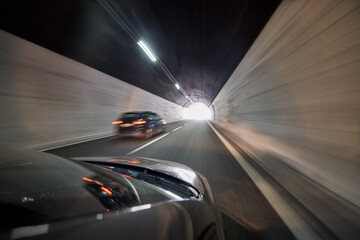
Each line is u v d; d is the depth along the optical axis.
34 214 0.61
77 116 8.11
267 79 5.76
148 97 19.72
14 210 0.59
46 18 5.55
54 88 6.82
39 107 6.09
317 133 2.97
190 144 6.88
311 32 3.34
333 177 2.45
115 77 12.27
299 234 1.56
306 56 3.49
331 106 2.68
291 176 3.14
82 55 8.26
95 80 9.82
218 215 1.45
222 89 18.55
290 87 4.12
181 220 0.93
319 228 1.65
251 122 7.58
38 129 5.96
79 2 5.68
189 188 1.59
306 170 3.09
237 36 8.00
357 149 2.12
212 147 6.33
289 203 2.18
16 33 5.31
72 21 6.30
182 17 7.62
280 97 4.67
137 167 2.07
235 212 1.97
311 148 3.09
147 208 0.89
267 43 5.82
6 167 0.84
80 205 0.76
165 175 1.84
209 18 7.52
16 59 5.36
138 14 7.24
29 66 5.78
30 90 5.79
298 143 3.55
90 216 0.71
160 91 22.77
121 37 8.73
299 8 3.83
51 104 6.62
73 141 7.54
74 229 0.60
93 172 1.21
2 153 1.00
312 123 3.15
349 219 1.78
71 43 7.20
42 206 0.66
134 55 11.12
